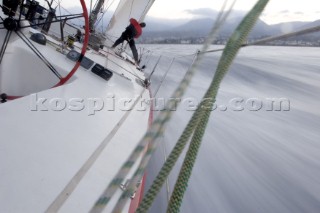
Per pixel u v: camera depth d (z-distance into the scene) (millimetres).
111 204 1426
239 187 3449
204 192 3088
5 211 1156
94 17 7320
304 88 13617
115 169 1716
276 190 3635
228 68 854
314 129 7344
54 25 6156
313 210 3350
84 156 1716
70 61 3309
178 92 645
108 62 4688
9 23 2627
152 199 664
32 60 3033
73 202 1349
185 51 27203
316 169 4715
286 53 31172
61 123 1972
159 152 3574
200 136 870
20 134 1668
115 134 2148
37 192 1311
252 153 4758
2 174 1328
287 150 5395
